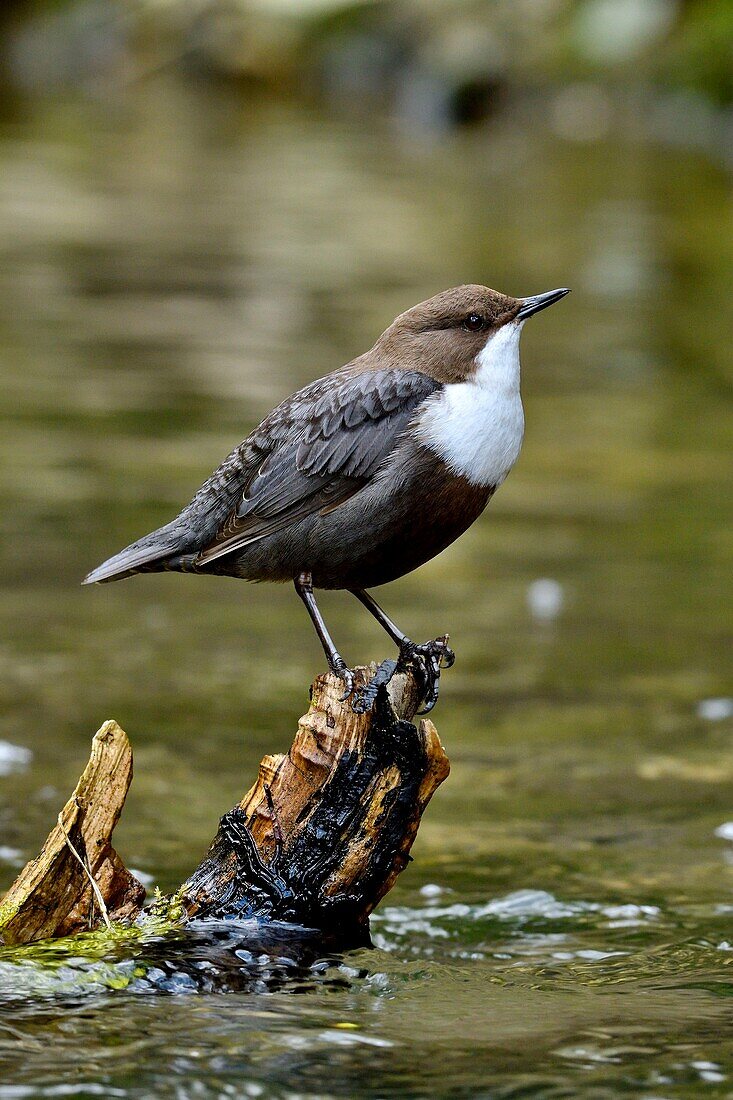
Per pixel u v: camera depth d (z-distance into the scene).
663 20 47.03
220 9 58.25
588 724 10.37
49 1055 5.18
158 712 10.37
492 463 7.36
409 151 43.56
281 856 6.70
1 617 12.26
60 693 10.67
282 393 19.42
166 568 7.79
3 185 35.41
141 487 15.63
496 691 10.98
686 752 9.85
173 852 8.12
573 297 26.25
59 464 16.34
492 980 6.35
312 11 55.84
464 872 7.96
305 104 53.66
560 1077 5.05
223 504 7.57
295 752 6.73
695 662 11.67
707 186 38.41
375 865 6.71
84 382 19.83
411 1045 5.35
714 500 16.27
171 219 32.16
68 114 49.81
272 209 33.78
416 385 7.35
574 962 6.68
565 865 8.05
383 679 6.68
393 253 28.98
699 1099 4.88
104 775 6.59
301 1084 4.97
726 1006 5.94
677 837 8.48
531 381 21.11
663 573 13.96
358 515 7.25
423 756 6.64
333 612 12.86
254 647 11.86
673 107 45.12
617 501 16.22
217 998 5.89
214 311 24.19
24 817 8.52
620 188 37.78
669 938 7.04
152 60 58.41
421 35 52.03
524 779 9.38
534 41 49.12
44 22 61.81
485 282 26.41
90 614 12.55
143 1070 5.04
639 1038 5.46
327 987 6.14
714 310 25.70
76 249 28.78
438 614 12.72
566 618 12.69
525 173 40.00
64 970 6.06
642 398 20.45
